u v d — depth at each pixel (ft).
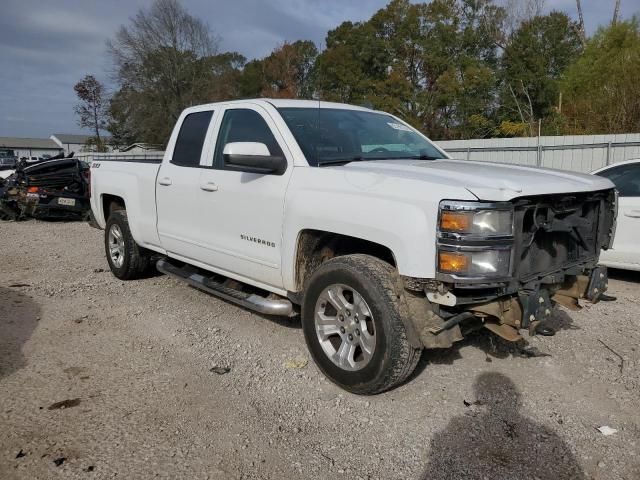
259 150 12.41
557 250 11.41
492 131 112.78
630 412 10.85
